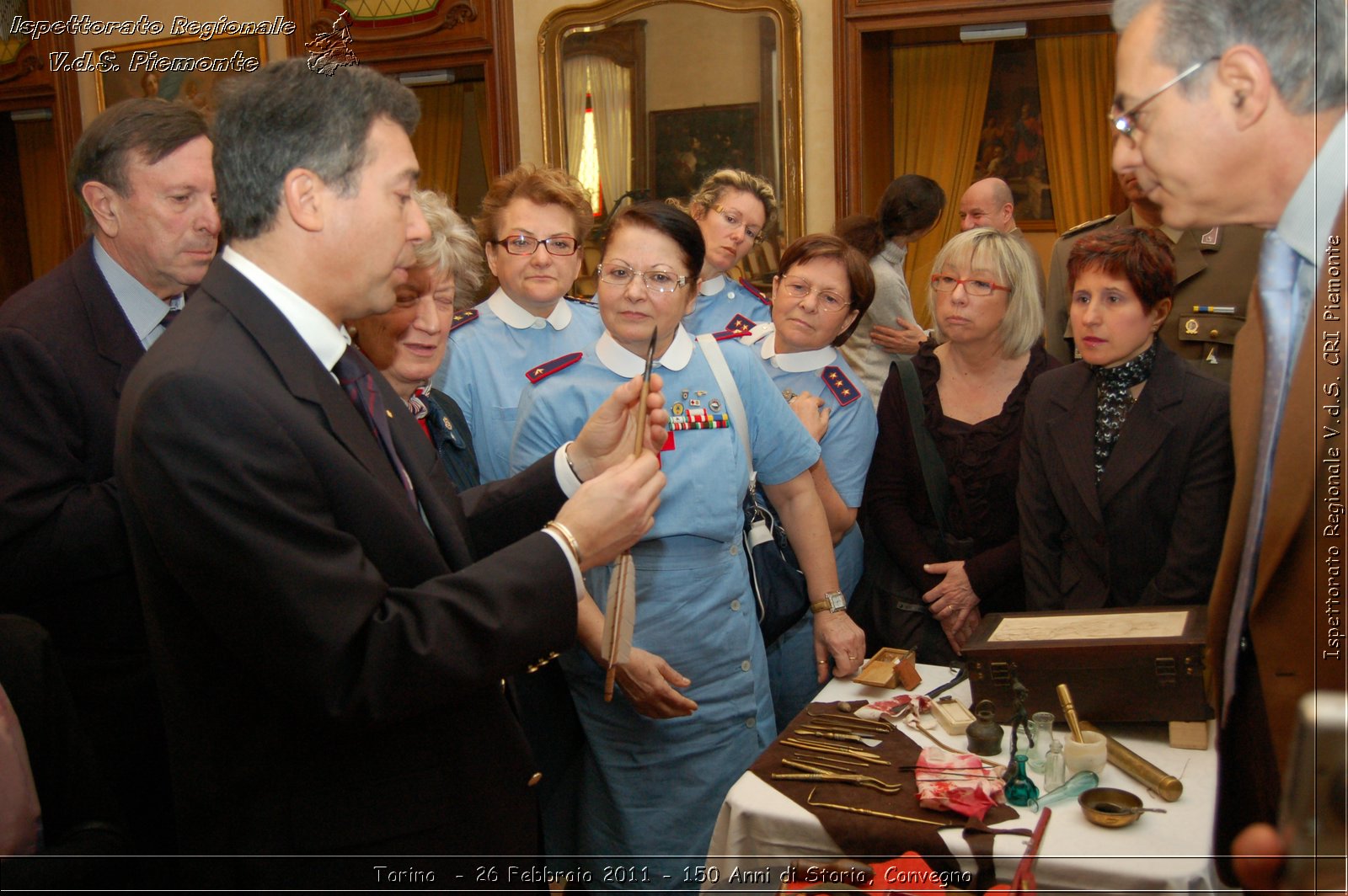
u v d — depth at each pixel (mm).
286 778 1114
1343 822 917
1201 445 1648
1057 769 1367
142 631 1730
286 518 1018
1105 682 1455
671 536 1828
